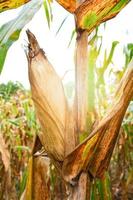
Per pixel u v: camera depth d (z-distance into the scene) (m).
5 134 1.65
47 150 0.59
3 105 1.88
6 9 0.59
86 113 0.59
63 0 0.60
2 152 0.80
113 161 1.80
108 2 0.59
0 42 0.56
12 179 1.65
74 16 0.60
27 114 1.52
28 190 0.69
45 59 0.59
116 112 0.58
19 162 1.73
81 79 0.59
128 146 1.59
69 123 0.59
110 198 0.71
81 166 0.57
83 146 0.57
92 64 0.62
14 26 0.57
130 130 1.48
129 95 0.59
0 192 1.47
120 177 1.73
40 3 0.60
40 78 0.58
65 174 0.58
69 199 0.57
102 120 0.58
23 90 1.94
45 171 0.69
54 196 1.54
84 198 0.56
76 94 0.59
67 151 0.58
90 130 0.59
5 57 0.56
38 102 0.59
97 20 0.59
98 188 0.71
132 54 0.77
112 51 0.77
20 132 1.70
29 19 0.58
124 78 0.59
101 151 0.58
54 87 0.59
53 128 0.58
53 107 0.58
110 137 0.58
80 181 0.57
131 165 1.63
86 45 0.59
